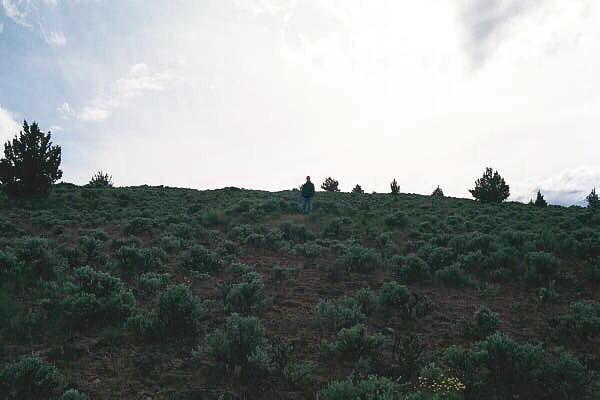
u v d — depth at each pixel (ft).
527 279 36.29
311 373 20.53
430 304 30.66
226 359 20.95
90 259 40.11
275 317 28.04
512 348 20.53
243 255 47.03
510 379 19.70
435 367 20.52
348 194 137.08
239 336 21.80
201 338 24.04
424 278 37.37
